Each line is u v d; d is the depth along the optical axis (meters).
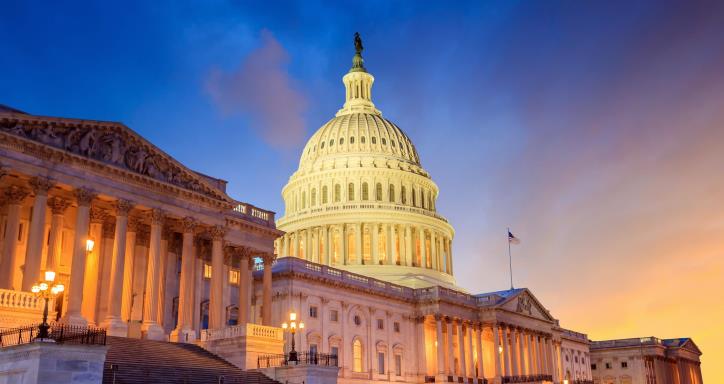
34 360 35.59
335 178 137.25
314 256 130.62
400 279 121.69
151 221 61.53
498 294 123.19
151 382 44.38
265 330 58.53
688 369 185.12
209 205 66.62
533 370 123.25
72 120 55.59
